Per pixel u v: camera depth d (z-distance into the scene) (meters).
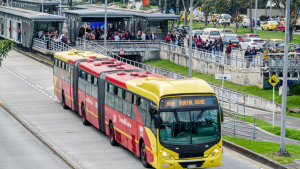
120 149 26.91
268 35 94.25
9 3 134.62
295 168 22.00
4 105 40.16
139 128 23.38
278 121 37.00
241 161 24.28
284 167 22.22
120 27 77.31
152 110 21.44
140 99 23.31
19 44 82.94
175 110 20.86
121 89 26.23
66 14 77.25
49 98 44.34
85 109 33.12
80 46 67.38
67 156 24.91
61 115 36.78
